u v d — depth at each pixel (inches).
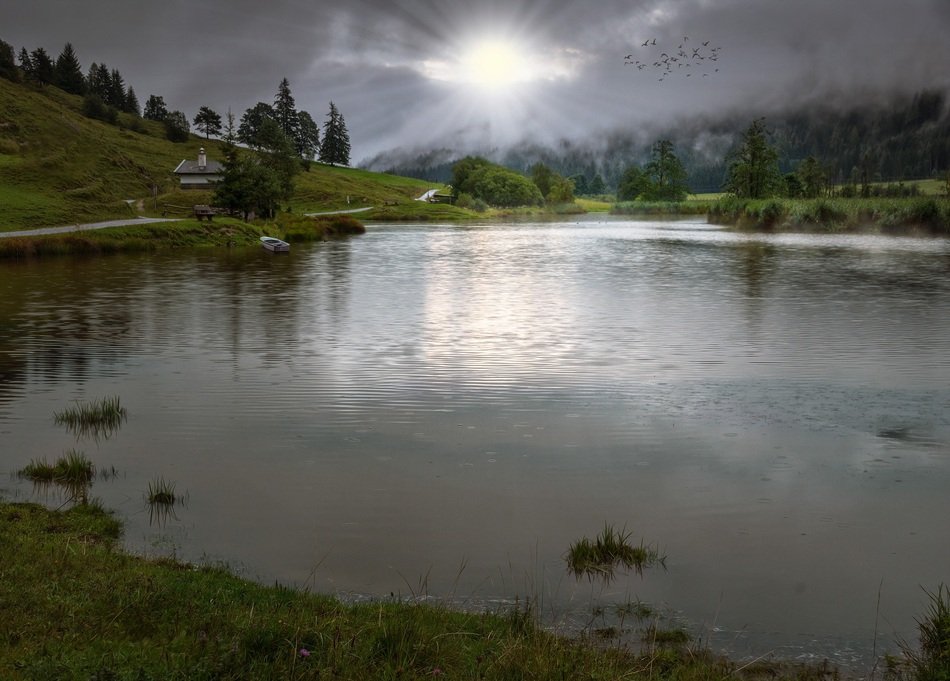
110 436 613.6
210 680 232.4
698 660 283.0
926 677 270.8
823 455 563.5
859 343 1014.4
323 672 240.7
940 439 601.3
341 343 1037.8
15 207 3368.6
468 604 334.0
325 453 569.6
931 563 385.1
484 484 502.6
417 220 6220.5
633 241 3316.9
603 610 331.6
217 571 349.4
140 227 2935.5
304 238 3535.9
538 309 1354.6
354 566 375.2
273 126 5718.5
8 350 992.2
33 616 271.6
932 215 3336.6
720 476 518.6
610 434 618.5
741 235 3624.5
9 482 496.7
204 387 785.6
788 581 363.6
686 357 932.0
